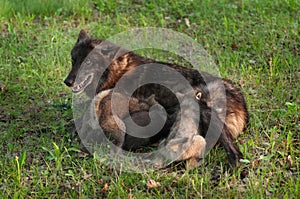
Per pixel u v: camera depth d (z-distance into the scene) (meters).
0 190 6.42
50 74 10.21
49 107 8.91
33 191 6.59
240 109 7.66
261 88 9.33
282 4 13.84
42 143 7.76
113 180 6.73
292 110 8.25
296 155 7.22
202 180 6.50
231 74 10.09
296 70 10.09
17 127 8.32
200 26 12.65
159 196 6.32
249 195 6.29
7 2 13.70
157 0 14.41
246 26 12.62
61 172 6.94
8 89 9.59
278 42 11.44
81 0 14.06
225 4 14.04
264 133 7.80
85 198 6.41
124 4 14.37
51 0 13.99
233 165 6.79
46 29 12.58
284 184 6.51
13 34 12.06
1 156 7.41
